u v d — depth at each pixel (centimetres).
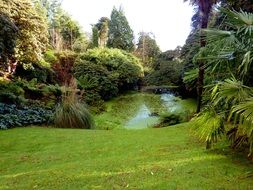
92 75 1320
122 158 344
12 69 977
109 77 1374
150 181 268
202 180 262
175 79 1484
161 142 405
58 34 1798
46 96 879
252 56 291
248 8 462
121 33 2406
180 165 303
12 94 735
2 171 330
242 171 278
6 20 701
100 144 420
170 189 249
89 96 1214
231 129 321
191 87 1050
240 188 244
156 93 1541
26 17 938
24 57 983
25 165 347
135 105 1234
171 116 767
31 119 639
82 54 1457
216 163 302
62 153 388
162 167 302
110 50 1595
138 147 388
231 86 282
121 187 260
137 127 839
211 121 313
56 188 268
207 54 382
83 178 287
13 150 415
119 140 436
